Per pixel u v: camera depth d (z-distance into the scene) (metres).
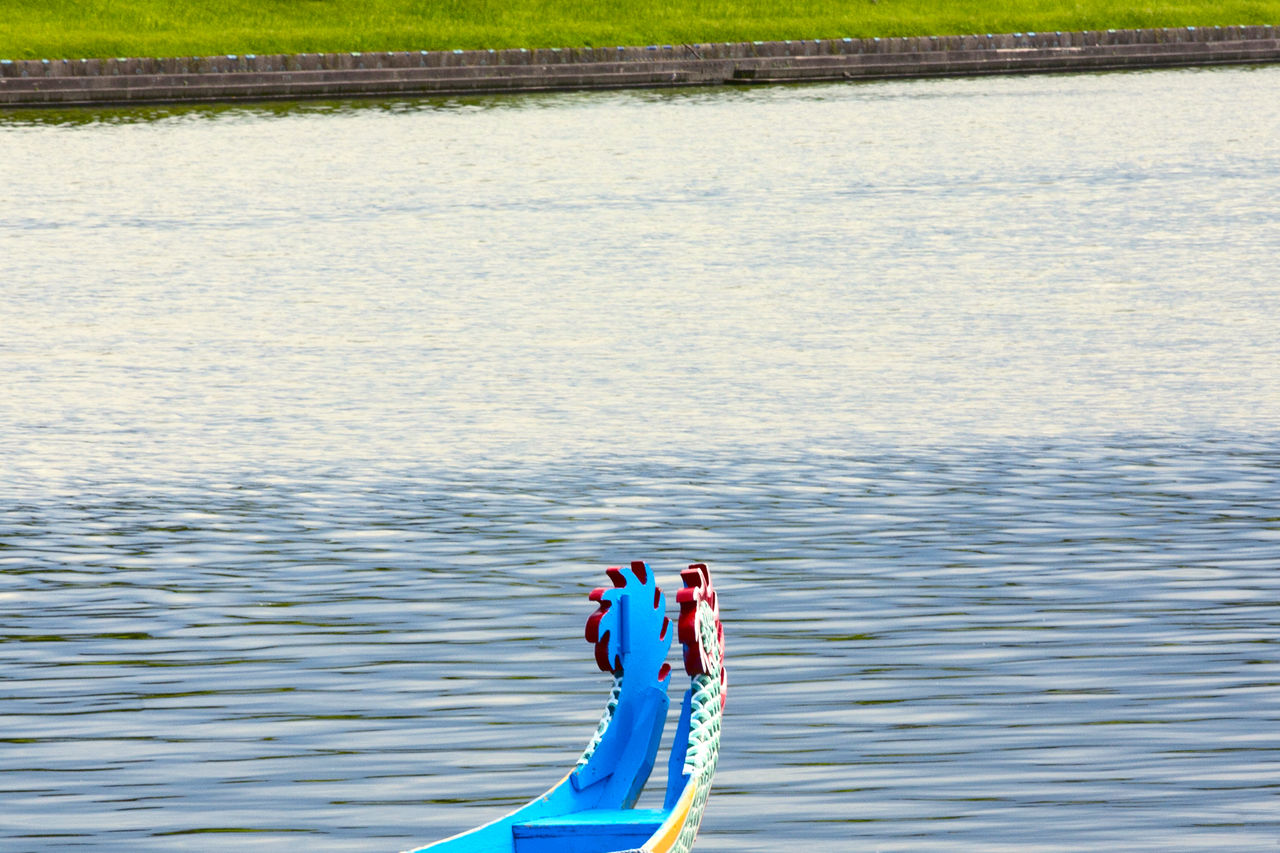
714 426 82.38
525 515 66.88
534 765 42.00
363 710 45.97
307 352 104.00
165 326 114.31
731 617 53.81
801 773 41.09
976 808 38.91
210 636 52.78
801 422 82.88
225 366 100.00
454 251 148.25
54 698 47.34
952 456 75.50
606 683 47.81
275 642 52.09
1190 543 61.69
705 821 38.47
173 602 56.50
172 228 166.00
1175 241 143.12
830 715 44.91
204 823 38.97
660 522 65.56
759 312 115.12
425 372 97.19
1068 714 44.78
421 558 61.25
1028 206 168.62
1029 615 53.53
